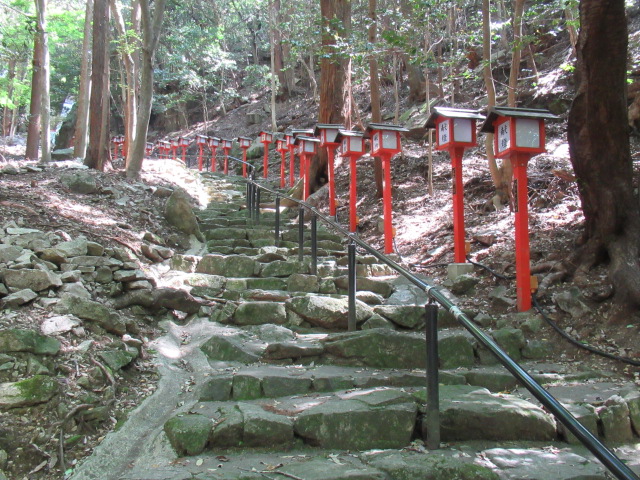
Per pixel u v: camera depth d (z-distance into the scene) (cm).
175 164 1182
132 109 1405
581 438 179
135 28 1369
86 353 358
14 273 401
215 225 783
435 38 1256
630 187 473
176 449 289
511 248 577
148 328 456
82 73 1354
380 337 405
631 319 424
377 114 859
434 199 860
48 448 288
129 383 363
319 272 589
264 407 324
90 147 995
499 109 480
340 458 279
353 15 1281
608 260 481
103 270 473
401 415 300
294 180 1277
